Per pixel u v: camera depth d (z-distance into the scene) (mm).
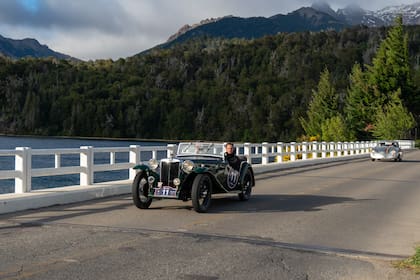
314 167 30922
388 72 94812
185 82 171125
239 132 144875
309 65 171750
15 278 6406
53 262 7215
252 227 10305
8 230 9547
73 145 92250
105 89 160625
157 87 166875
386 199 15375
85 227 9914
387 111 90000
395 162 38656
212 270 7008
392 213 12633
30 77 162125
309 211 12656
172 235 9258
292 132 135125
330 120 90812
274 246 8609
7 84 157250
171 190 12125
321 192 16969
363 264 7633
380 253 8352
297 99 146125
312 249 8484
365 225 10867
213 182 12711
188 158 13102
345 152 45781
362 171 27641
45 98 152500
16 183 12922
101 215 11430
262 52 185375
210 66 181625
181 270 6945
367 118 96250
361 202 14594
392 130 86500
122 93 159250
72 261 7285
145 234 9297
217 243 8688
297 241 9078
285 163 28938
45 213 11625
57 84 161000
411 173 26375
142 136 149750
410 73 97312
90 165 15062
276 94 155500
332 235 9703
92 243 8469
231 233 9617
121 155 60688
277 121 140875
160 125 151625
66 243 8445
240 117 147750
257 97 152500
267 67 176500
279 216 11789
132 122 149875
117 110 151000
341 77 162000
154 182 12359
